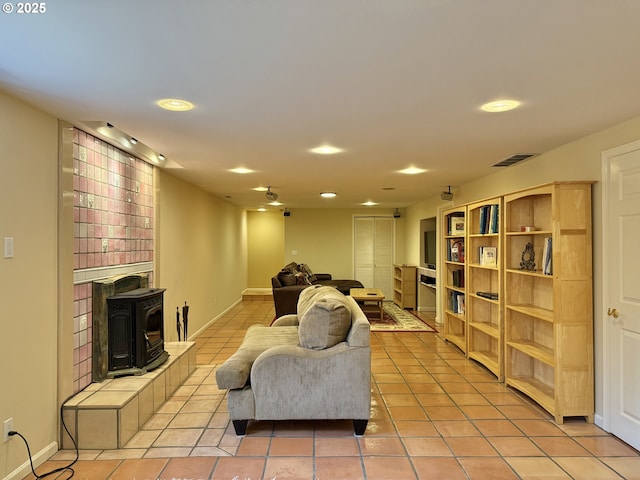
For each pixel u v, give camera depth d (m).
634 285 2.68
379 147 3.47
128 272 3.74
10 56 1.75
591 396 3.05
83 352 2.93
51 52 1.72
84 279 2.96
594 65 1.88
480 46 1.69
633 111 2.54
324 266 9.64
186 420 3.09
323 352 2.85
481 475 2.36
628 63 1.86
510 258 3.92
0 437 2.14
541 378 3.74
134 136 3.10
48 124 2.55
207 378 4.03
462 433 2.90
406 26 1.52
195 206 5.88
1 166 2.17
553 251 3.07
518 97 2.29
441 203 6.78
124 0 1.33
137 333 3.21
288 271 7.40
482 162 4.12
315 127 2.88
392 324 6.76
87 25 1.50
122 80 2.03
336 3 1.37
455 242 5.30
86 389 2.90
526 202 3.91
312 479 2.31
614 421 2.84
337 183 5.56
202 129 2.90
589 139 3.10
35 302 2.43
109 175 3.39
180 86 2.11
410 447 2.69
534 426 3.01
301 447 2.69
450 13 1.43
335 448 2.68
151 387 3.14
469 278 4.74
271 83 2.08
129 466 2.45
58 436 2.63
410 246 9.04
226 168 4.45
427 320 7.13
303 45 1.67
